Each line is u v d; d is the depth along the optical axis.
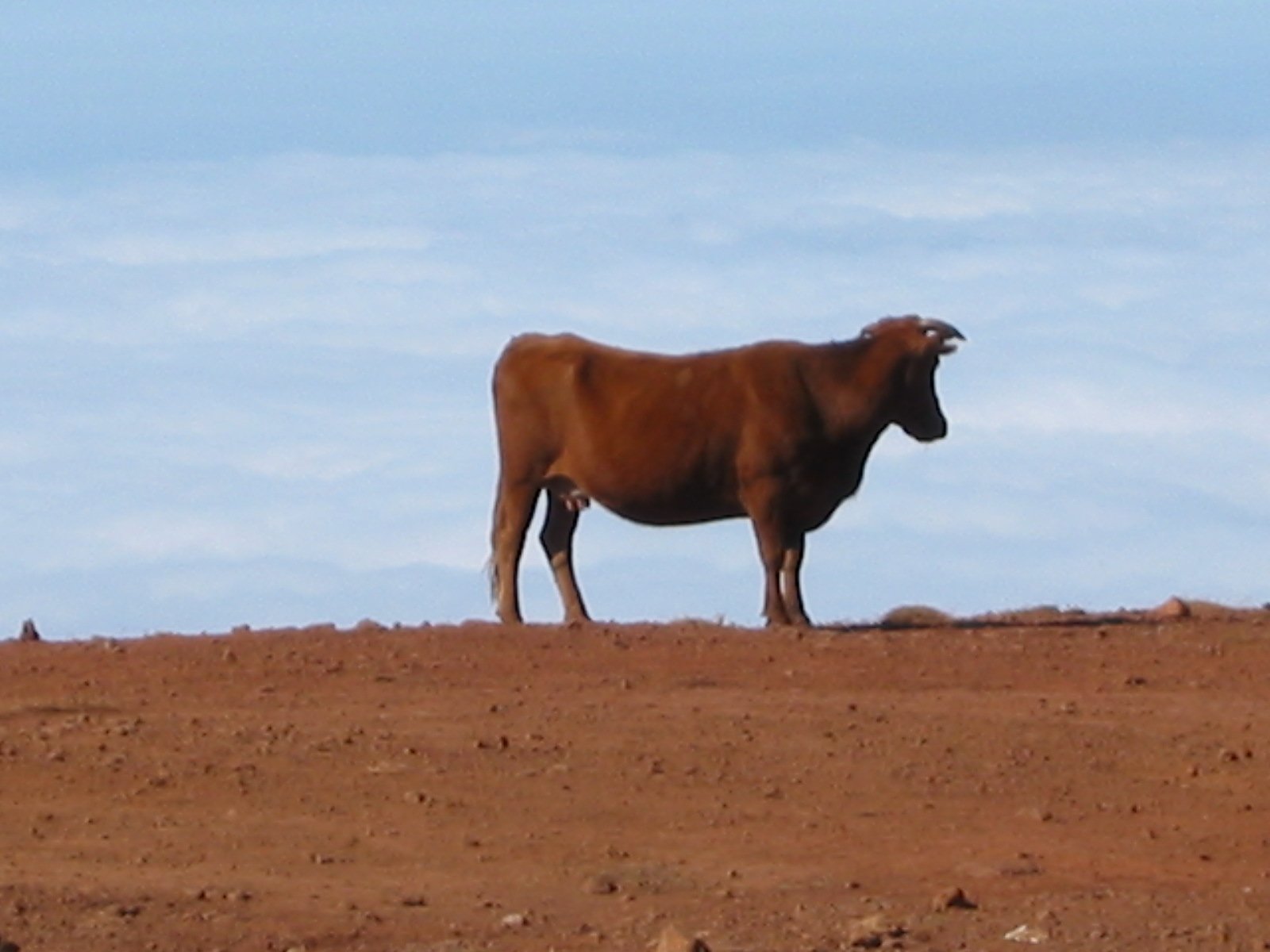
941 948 21.48
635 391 39.31
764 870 24.16
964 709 30.88
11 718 30.09
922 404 39.22
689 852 24.80
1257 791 27.48
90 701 31.12
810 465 38.97
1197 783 27.78
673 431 39.00
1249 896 23.50
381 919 22.31
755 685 32.34
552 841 25.09
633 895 23.27
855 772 27.83
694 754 28.34
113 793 26.64
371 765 27.73
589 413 39.53
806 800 26.78
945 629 37.53
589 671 33.16
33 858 24.23
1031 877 24.12
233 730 29.22
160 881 23.48
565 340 40.31
